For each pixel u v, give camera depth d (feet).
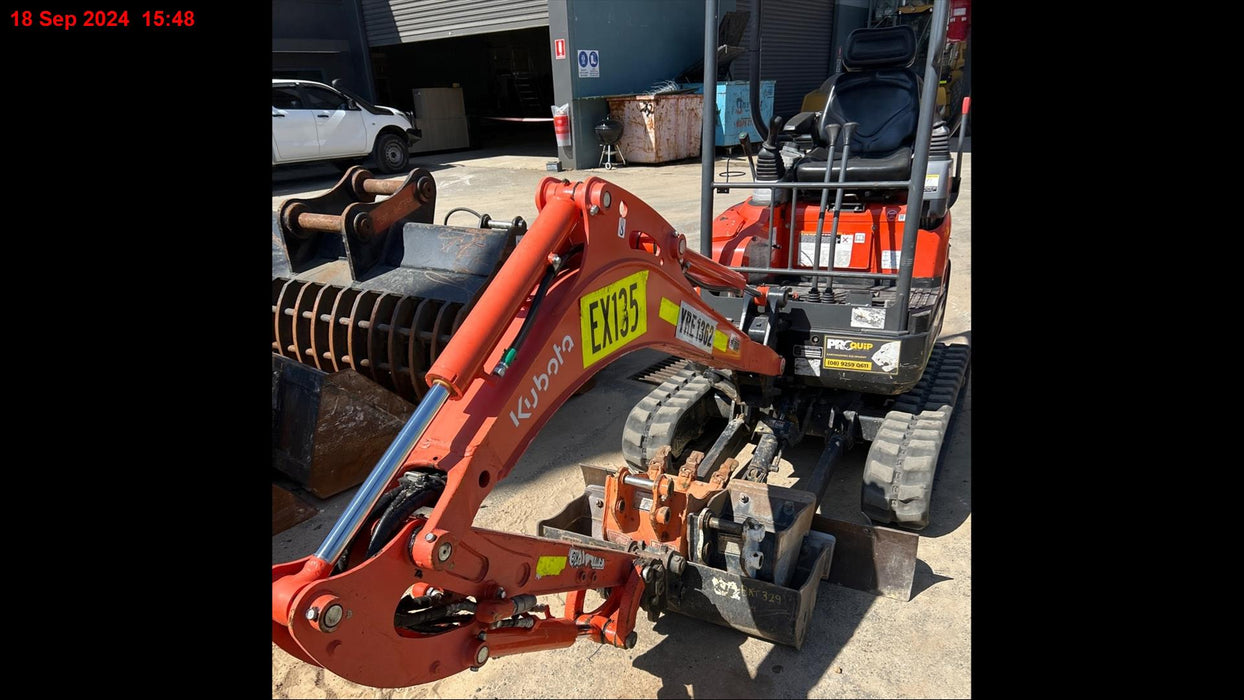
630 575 8.61
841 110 14.71
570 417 16.57
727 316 12.27
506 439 6.16
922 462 10.80
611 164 51.11
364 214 15.47
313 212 16.67
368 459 14.15
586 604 10.45
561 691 8.96
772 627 9.01
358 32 60.29
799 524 9.53
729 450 12.62
